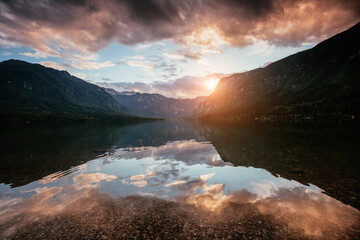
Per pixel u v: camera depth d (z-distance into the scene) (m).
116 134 59.47
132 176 16.00
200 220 8.84
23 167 19.30
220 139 40.56
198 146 32.16
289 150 25.16
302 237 7.35
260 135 45.09
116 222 8.83
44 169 18.48
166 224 8.59
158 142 39.03
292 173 15.40
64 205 10.66
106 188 13.23
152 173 16.83
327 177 14.21
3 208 10.35
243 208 9.84
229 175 15.53
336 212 9.12
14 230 8.31
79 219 9.15
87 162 21.47
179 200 11.05
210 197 11.36
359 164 17.58
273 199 10.78
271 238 7.36
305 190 11.88
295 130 55.47
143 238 7.61
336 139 34.22
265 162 19.31
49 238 7.73
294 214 9.05
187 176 15.68
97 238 7.66
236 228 8.10
